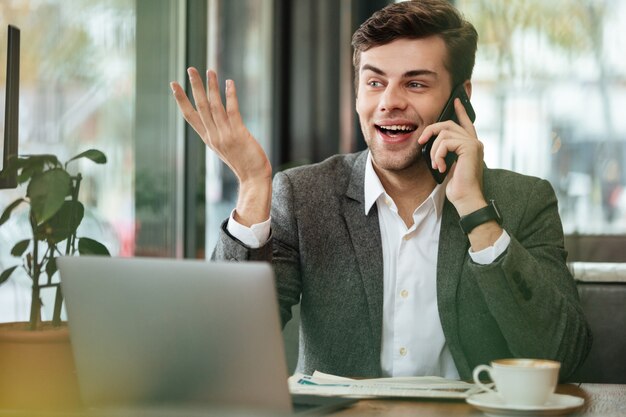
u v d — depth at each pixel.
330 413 1.52
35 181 1.95
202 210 3.88
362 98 2.12
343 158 2.28
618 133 5.30
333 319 2.10
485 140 5.29
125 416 1.48
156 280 1.43
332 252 2.13
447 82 2.11
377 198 2.13
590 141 5.32
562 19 5.29
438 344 2.05
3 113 2.27
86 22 2.97
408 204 2.14
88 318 1.49
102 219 3.11
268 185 1.98
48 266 1.99
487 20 5.29
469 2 5.29
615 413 1.51
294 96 5.96
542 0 5.29
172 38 3.66
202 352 1.42
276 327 1.38
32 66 2.65
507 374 1.49
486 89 5.29
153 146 3.48
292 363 2.34
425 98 2.08
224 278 1.39
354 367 2.08
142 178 3.41
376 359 2.06
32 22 2.65
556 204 2.18
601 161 5.32
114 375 1.49
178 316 1.43
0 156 2.15
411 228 2.09
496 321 1.96
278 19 5.71
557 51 5.29
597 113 5.30
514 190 2.15
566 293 2.03
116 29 3.19
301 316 2.17
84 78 2.97
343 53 6.01
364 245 2.11
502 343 2.01
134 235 3.36
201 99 1.99
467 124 2.08
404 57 2.07
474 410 1.54
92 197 3.04
